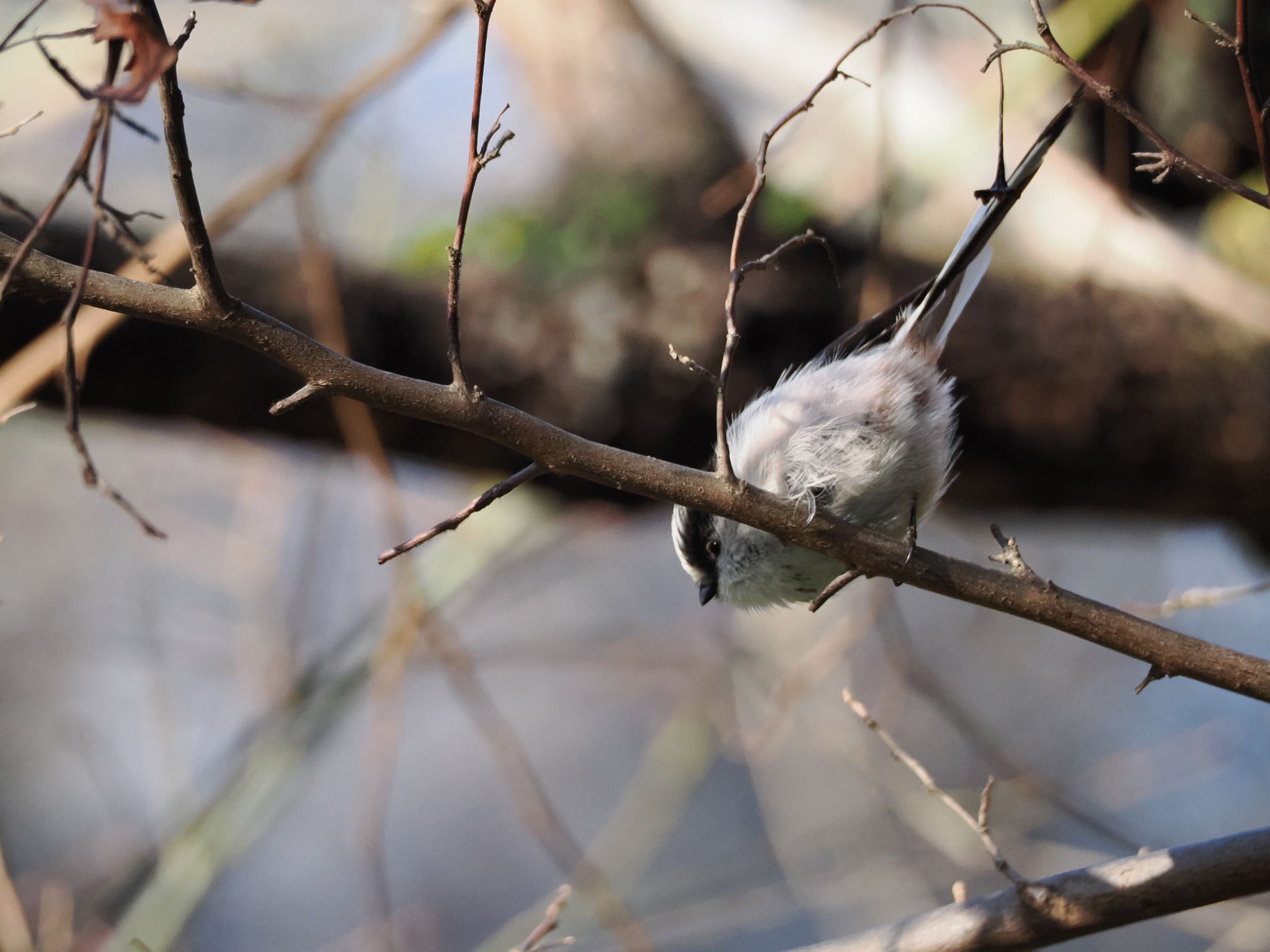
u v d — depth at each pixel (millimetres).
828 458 3002
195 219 1969
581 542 7176
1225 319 4547
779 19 5211
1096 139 4977
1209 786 6996
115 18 1672
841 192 4875
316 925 8281
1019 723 7750
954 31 5238
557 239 4551
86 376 4086
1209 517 4824
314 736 5508
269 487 6023
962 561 2354
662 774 6145
